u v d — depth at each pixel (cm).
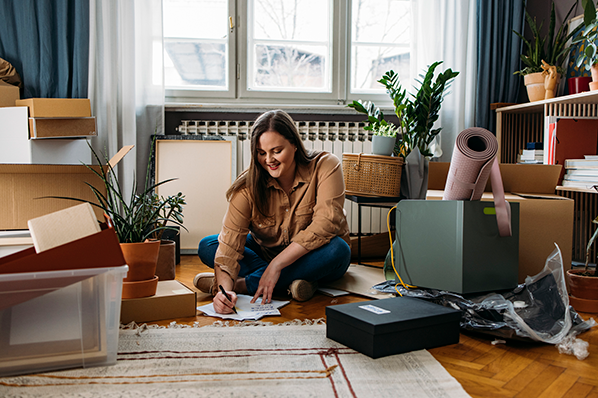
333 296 174
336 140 304
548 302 137
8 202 149
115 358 104
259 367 104
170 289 152
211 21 309
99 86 272
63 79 270
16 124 216
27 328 97
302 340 123
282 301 165
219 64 312
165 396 89
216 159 293
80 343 101
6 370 96
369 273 218
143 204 144
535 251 188
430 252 150
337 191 167
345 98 321
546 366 109
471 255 140
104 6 270
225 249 162
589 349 121
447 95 302
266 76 318
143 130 286
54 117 218
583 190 222
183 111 302
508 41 305
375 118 268
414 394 91
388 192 248
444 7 298
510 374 104
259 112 308
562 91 279
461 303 135
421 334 118
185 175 290
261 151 157
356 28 322
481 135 143
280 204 171
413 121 277
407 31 326
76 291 100
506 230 145
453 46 298
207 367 104
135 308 138
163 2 304
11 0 267
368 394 91
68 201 157
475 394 93
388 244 267
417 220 155
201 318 144
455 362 111
